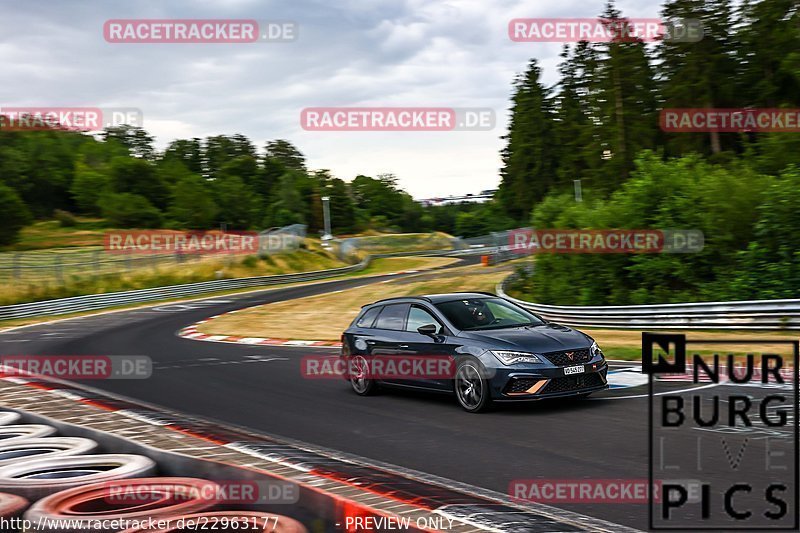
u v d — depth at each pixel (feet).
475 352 27.81
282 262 194.39
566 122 252.62
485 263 176.35
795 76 151.02
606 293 76.95
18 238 263.08
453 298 31.86
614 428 23.53
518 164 289.33
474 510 13.74
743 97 167.32
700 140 160.97
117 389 38.19
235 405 31.89
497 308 31.55
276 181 504.02
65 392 32.50
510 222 312.91
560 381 26.89
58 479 15.64
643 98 185.26
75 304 123.34
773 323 49.37
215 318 95.91
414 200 503.61
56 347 64.23
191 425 22.85
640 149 175.01
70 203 389.19
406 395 32.73
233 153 590.55
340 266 214.48
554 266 82.79
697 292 67.31
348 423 26.94
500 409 28.19
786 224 57.93
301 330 75.10
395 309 32.89
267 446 19.30
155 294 141.28
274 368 44.57
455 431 24.68
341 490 15.07
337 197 420.36
